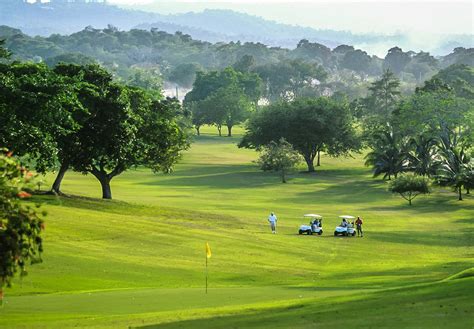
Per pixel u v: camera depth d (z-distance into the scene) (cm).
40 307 3152
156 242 6072
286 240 7062
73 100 7919
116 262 5003
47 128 7588
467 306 2592
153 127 9919
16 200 1925
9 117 7194
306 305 2995
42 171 7625
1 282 1908
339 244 7131
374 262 6000
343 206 11875
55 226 6162
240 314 2839
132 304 3256
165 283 4388
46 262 4700
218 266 5209
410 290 3139
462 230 9075
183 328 2530
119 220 7112
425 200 13025
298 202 12244
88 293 3684
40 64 8056
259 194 13388
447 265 5728
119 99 8850
